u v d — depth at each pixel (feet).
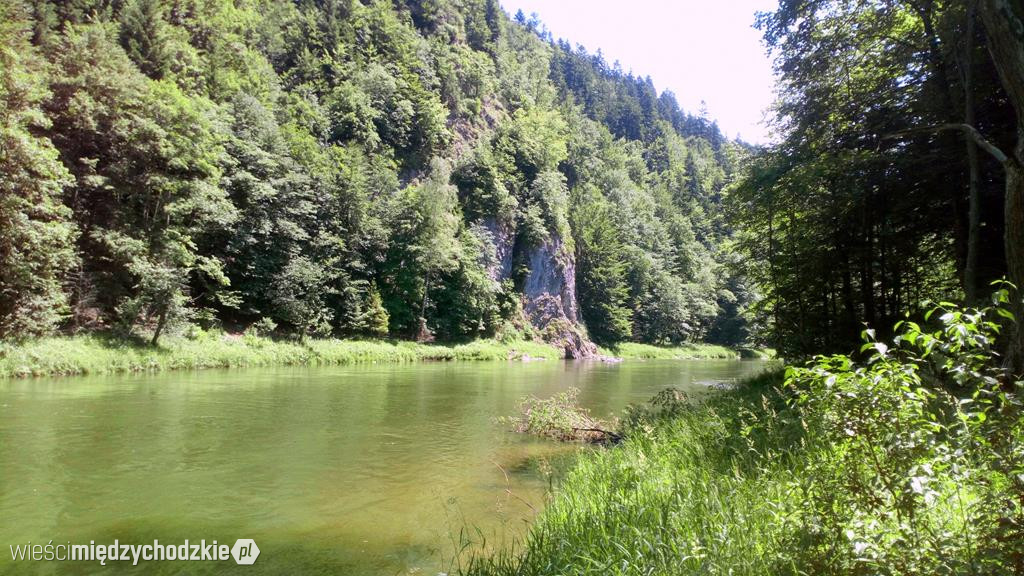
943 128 27.35
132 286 81.51
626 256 236.84
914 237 44.78
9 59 66.64
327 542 18.12
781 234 55.31
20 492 21.63
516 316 178.91
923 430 8.32
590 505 15.92
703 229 326.24
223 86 128.67
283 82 173.88
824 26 45.85
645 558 11.57
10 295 62.23
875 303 50.39
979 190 31.24
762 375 52.24
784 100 52.19
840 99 45.73
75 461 26.32
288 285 105.50
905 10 41.14
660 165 402.11
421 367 103.50
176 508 20.88
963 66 34.81
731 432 21.84
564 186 220.64
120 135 82.84
